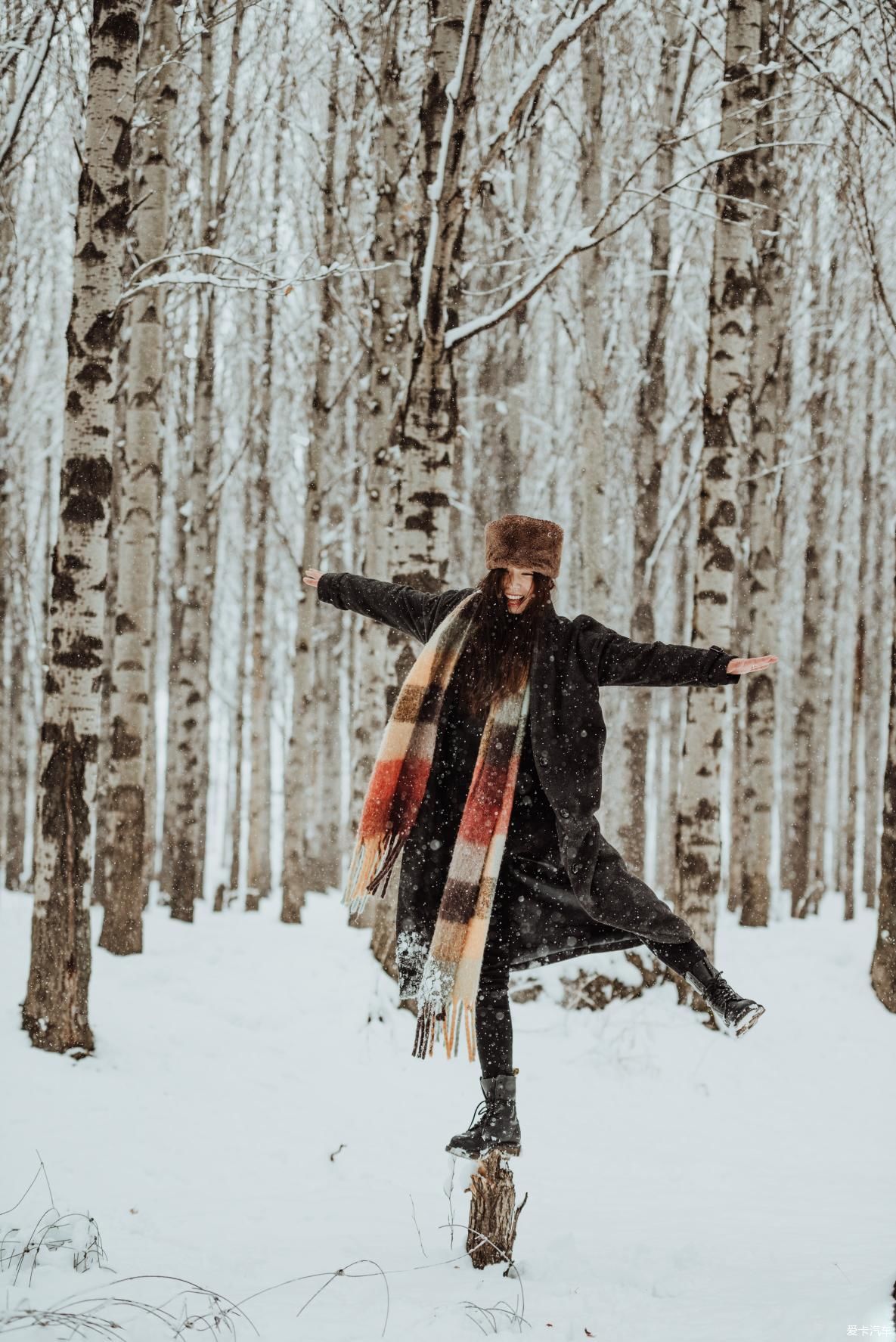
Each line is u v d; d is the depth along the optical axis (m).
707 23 12.28
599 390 12.31
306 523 14.80
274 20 13.47
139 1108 6.10
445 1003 3.41
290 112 13.96
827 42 9.66
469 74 7.43
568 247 8.29
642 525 14.12
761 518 14.07
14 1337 2.96
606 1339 3.00
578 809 3.41
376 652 14.46
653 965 9.06
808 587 16.91
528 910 3.60
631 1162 5.95
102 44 6.86
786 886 21.47
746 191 9.41
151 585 10.78
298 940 12.02
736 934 12.81
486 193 8.70
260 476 15.93
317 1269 3.82
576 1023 8.48
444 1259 3.97
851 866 17.20
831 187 13.66
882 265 15.27
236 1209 4.69
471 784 3.53
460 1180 5.30
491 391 15.32
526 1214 4.77
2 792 21.89
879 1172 5.74
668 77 13.00
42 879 6.85
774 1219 4.68
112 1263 3.82
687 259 14.03
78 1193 4.71
